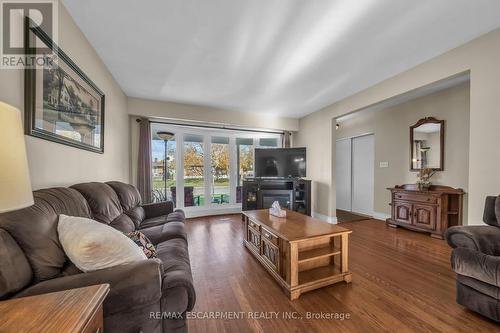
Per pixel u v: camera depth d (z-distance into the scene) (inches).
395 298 66.1
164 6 62.4
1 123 22.4
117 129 116.2
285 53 87.7
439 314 58.7
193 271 83.6
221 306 62.8
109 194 72.1
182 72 104.4
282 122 190.2
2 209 21.7
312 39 78.4
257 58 91.7
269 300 65.6
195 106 156.4
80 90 70.9
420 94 140.1
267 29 72.9
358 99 130.7
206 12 64.9
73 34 67.3
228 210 190.9
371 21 68.9
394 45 82.2
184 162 178.2
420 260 92.8
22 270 30.9
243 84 119.1
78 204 52.5
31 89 48.1
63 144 61.4
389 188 148.3
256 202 172.2
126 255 39.3
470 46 79.7
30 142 48.4
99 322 26.9
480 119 76.8
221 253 101.5
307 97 140.6
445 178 131.5
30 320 21.6
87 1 60.2
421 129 143.6
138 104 140.3
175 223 86.4
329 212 160.6
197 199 183.5
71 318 22.0
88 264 36.2
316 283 70.1
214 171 189.8
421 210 129.0
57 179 58.7
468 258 57.6
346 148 204.4
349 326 54.7
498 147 72.6
